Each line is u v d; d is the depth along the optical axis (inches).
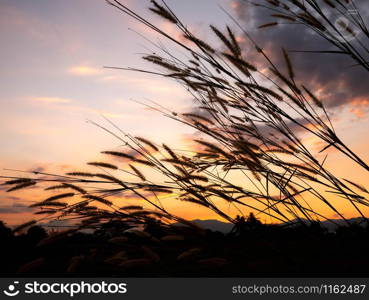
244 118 87.2
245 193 76.4
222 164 83.2
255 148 79.6
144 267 62.1
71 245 69.1
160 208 68.7
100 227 69.2
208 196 73.8
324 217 73.0
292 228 69.9
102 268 62.3
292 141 81.2
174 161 77.8
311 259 61.1
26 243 70.9
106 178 71.3
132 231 65.6
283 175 78.0
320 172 78.0
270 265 60.3
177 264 62.8
